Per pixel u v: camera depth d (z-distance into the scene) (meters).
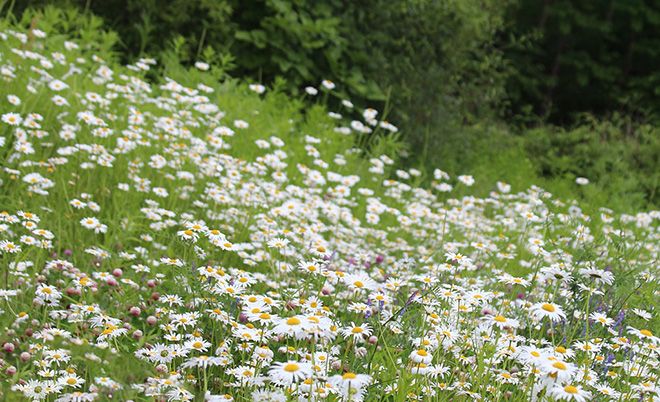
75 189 4.71
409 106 9.49
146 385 2.54
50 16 7.45
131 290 3.52
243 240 4.67
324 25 9.07
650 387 2.80
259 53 9.38
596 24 17.12
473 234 5.86
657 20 17.23
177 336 2.99
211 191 4.92
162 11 8.86
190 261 3.72
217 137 6.06
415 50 9.80
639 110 14.98
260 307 2.93
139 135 5.32
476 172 9.61
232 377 2.88
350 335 3.10
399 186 6.76
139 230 4.46
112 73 6.84
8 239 3.78
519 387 2.93
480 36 10.20
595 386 2.79
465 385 2.84
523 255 5.02
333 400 2.64
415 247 5.39
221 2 9.04
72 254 4.01
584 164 11.77
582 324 3.35
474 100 10.42
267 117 7.57
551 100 17.56
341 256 4.80
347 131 7.87
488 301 3.58
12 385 2.55
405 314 3.40
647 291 3.58
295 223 5.05
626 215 7.21
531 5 17.56
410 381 2.78
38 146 5.08
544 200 4.74
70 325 3.12
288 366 2.36
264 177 6.03
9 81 5.47
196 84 7.62
